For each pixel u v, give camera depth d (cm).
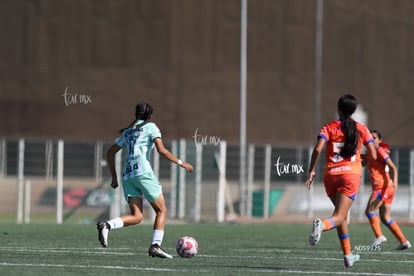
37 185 12875
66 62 18412
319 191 13475
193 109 18150
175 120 18175
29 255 5678
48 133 18325
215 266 5066
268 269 4950
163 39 18262
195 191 12031
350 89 18300
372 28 18362
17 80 18450
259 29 18238
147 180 5206
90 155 14275
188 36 18262
